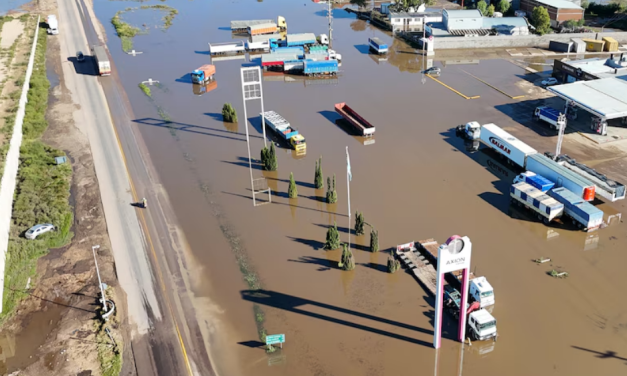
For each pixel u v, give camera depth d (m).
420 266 53.16
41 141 81.38
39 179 70.25
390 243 56.91
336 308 48.72
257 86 102.62
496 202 63.94
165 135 82.88
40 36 133.88
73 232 60.09
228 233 59.56
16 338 46.53
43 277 53.41
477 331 44.19
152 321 47.69
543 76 102.69
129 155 77.00
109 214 63.22
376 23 142.75
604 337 44.72
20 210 63.12
